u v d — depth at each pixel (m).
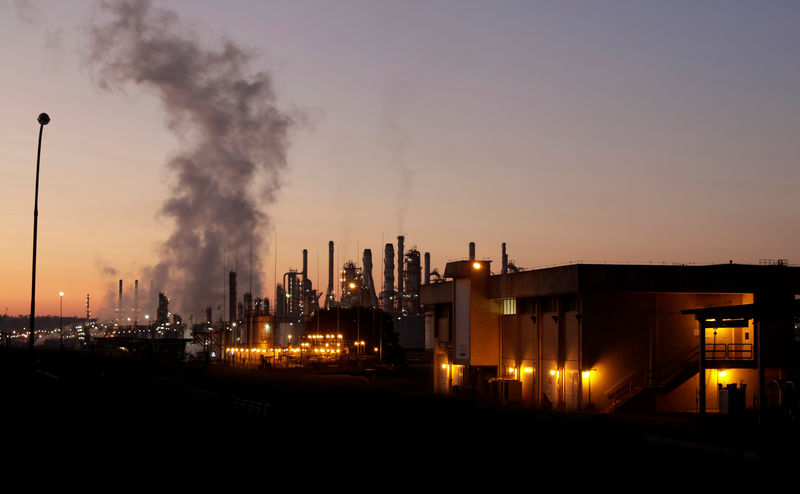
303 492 29.64
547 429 44.03
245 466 34.06
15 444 38.31
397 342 139.75
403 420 47.69
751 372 60.69
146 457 35.62
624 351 61.16
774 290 62.34
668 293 61.91
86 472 32.12
